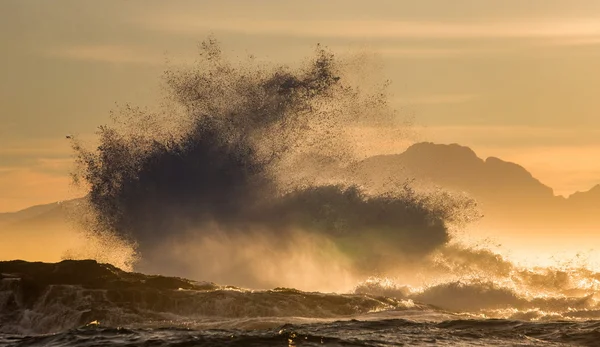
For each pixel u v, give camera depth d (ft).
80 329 429.79
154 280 528.63
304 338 388.78
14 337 410.31
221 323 457.27
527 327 424.87
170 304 487.61
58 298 492.54
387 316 475.72
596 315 508.94
